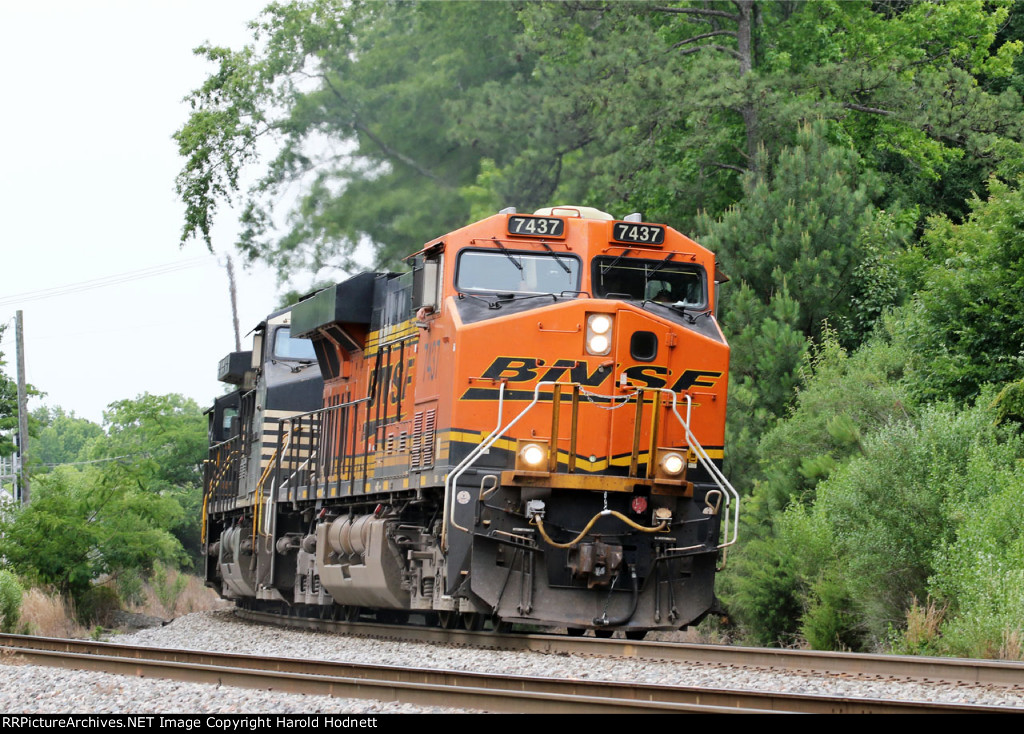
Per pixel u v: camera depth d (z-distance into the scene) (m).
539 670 41.75
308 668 39.81
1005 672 36.75
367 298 68.00
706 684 37.66
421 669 37.09
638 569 51.69
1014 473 56.69
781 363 84.62
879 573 57.78
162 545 137.75
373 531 61.00
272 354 84.19
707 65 111.12
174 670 38.59
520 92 131.62
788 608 67.50
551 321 51.72
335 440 71.50
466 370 51.66
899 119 113.25
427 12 167.50
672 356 52.44
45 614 101.81
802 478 74.88
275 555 78.31
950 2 131.12
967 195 132.75
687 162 119.81
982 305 70.31
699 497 52.44
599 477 50.47
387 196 161.62
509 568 51.03
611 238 53.91
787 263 91.31
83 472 165.88
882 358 78.50
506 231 53.94
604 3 123.19
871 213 93.69
